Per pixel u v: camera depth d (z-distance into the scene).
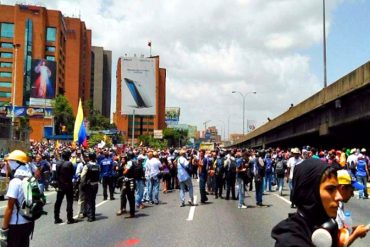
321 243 1.90
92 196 12.55
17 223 5.57
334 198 1.99
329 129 32.28
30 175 5.81
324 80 34.47
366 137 37.72
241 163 15.22
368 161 21.03
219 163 18.75
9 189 5.57
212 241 9.33
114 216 13.47
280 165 19.61
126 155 13.76
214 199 18.44
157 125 157.25
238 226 11.31
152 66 105.00
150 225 11.64
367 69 21.77
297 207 2.07
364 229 2.45
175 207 15.69
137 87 103.94
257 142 73.19
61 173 12.16
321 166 2.01
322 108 32.06
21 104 133.00
